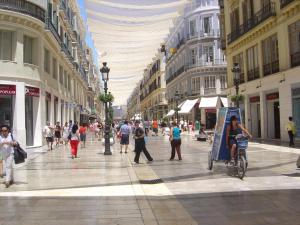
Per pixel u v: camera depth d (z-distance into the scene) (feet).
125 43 114.83
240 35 107.96
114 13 81.15
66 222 22.95
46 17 93.86
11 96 83.30
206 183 35.35
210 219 23.00
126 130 72.13
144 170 45.21
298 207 25.18
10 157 36.42
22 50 84.43
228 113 41.91
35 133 90.33
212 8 173.17
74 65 157.99
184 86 191.52
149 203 27.96
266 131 97.96
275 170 42.52
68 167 50.34
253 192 30.42
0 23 80.59
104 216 24.27
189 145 88.94
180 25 194.49
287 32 84.84
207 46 174.91
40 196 30.99
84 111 217.36
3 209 26.55
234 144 39.32
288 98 84.79
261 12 95.71
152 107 298.15
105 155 67.41
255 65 103.19
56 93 114.11
